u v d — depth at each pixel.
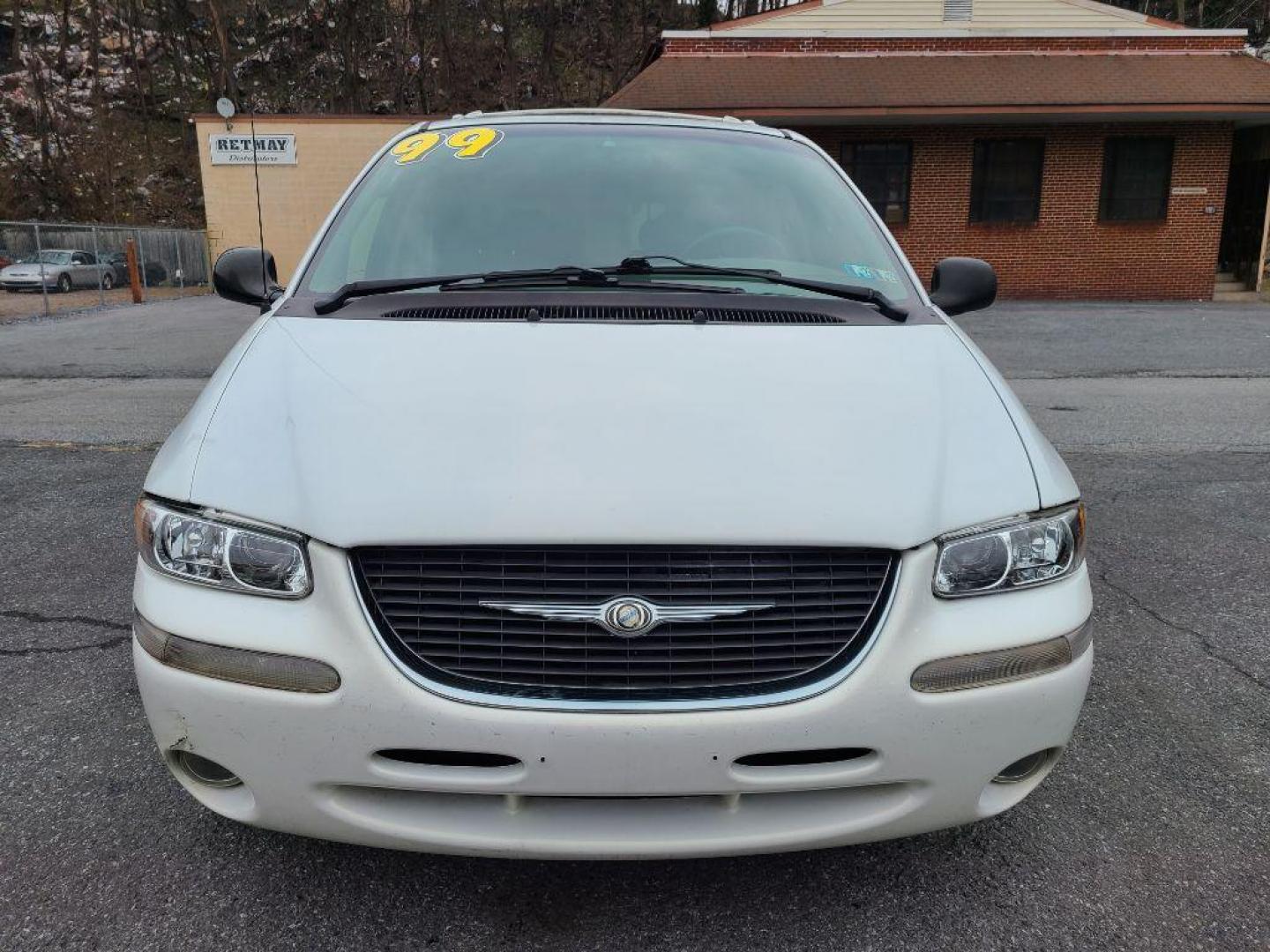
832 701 1.79
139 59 55.53
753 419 2.04
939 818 1.93
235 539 1.87
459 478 1.88
